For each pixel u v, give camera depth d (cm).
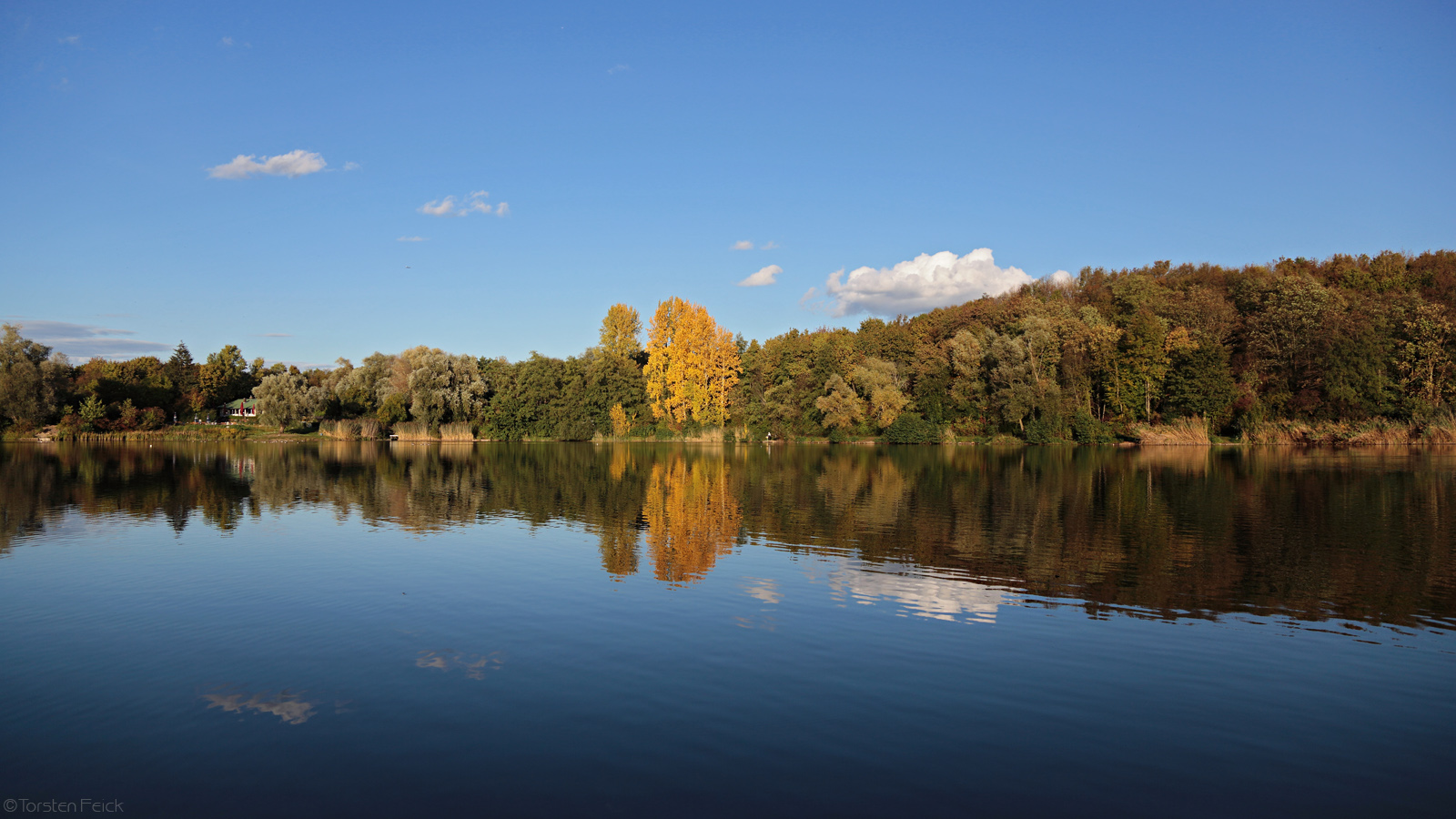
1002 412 7706
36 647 1259
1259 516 2667
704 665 1170
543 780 830
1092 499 3192
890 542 2194
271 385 9988
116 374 11369
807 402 9081
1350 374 6488
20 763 873
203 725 962
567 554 2023
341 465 5409
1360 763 888
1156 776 851
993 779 840
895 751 901
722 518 2683
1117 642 1288
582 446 8450
